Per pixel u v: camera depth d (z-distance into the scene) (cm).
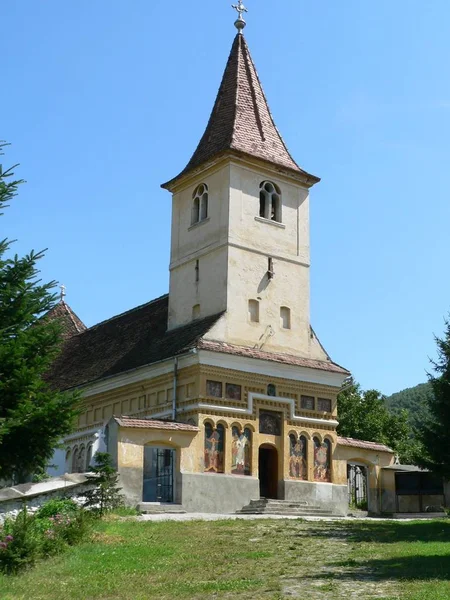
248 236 4212
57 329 2580
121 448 3484
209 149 4428
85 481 3036
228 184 4209
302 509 3856
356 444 4338
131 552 2234
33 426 2417
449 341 3139
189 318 4288
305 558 2144
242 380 3972
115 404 4434
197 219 4441
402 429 6825
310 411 4206
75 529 2398
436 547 2281
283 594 1686
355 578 1830
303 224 4488
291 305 4309
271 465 4078
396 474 4438
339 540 2512
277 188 4431
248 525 2911
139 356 4403
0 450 2472
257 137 4444
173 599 1698
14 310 2514
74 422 2531
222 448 3828
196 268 4325
